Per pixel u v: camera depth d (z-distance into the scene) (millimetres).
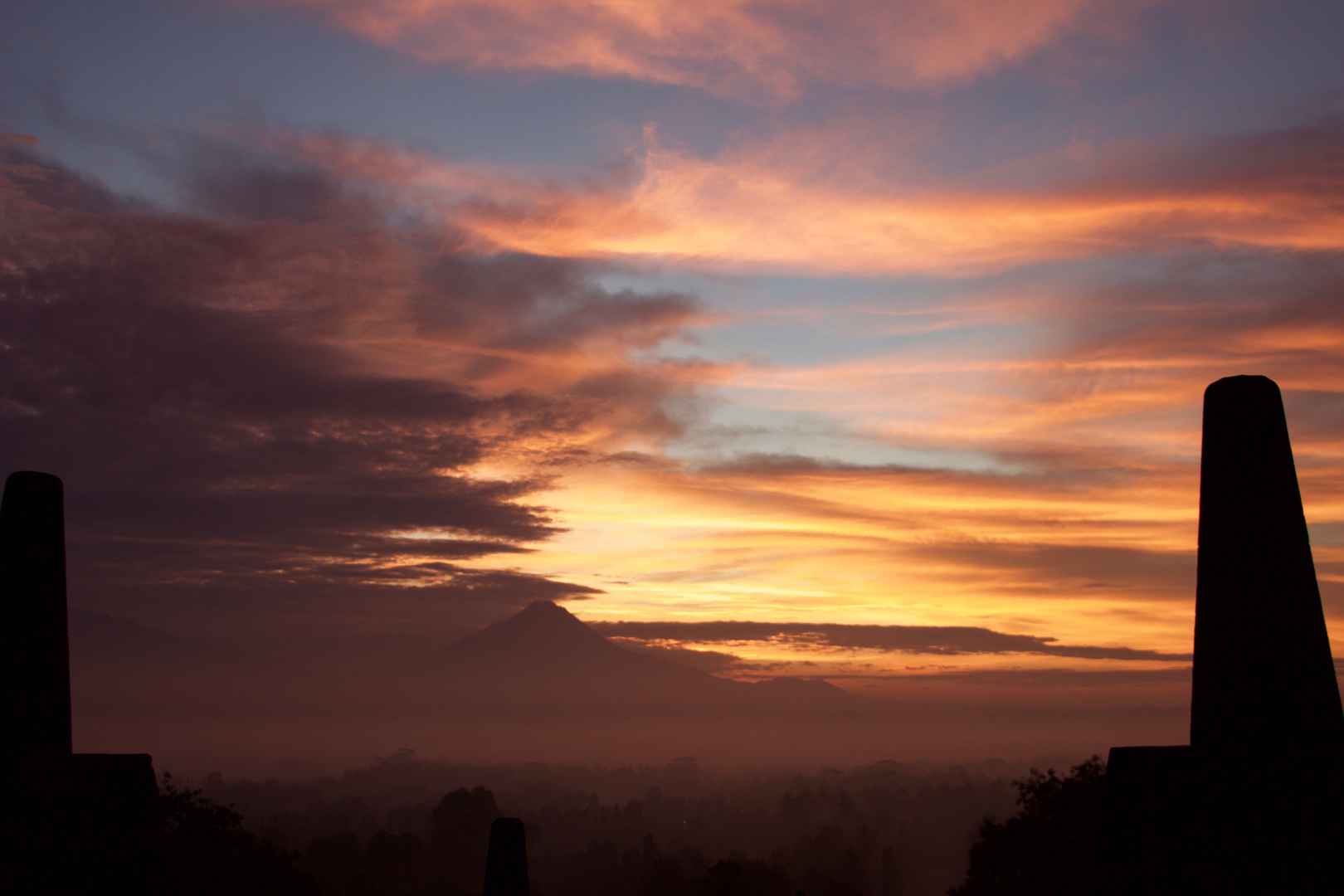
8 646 10211
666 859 79000
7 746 10023
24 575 10422
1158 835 8656
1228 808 8141
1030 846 23375
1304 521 8555
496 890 12734
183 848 11281
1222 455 8797
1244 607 8414
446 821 93375
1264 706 8172
